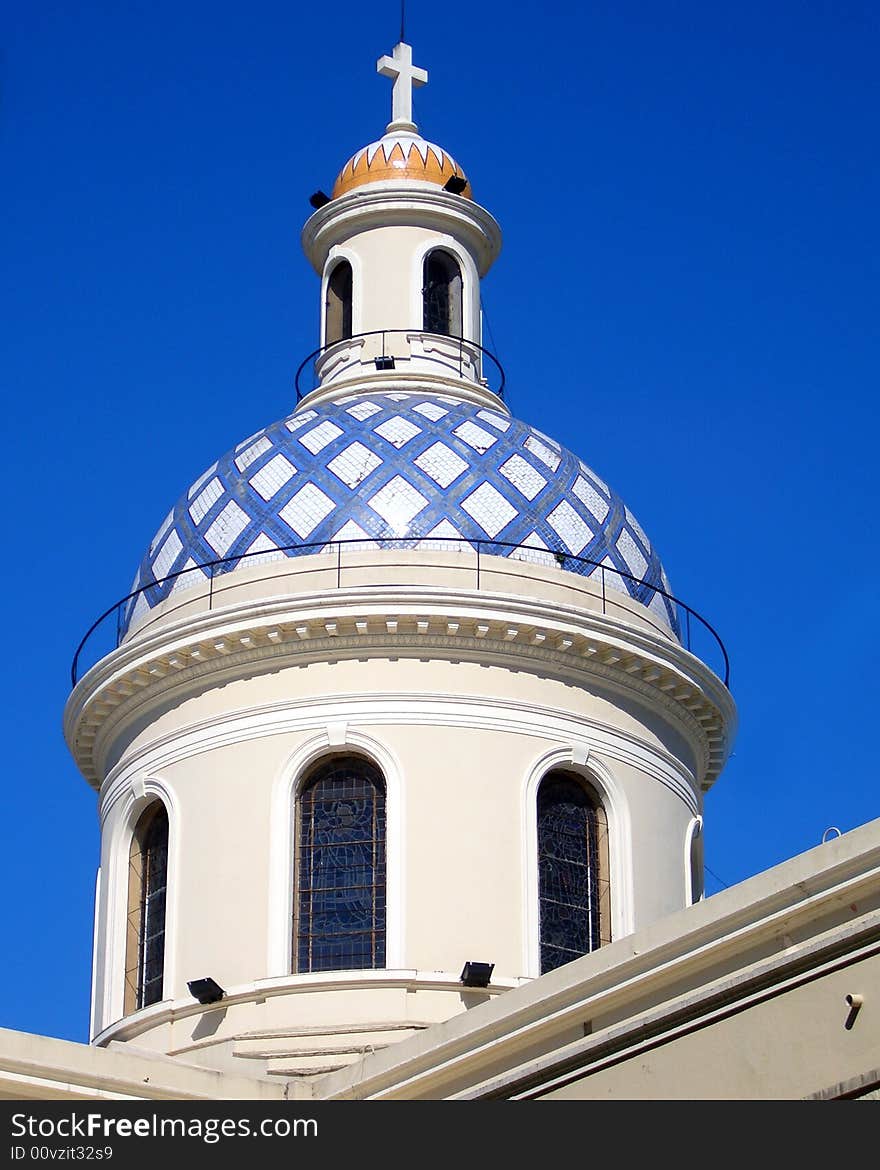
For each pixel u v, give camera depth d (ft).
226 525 118.62
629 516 123.75
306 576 114.11
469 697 111.24
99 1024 113.19
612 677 114.93
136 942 113.70
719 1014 78.28
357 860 109.50
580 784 113.80
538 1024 84.69
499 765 110.63
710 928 79.30
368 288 131.95
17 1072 90.12
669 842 115.03
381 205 132.46
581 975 84.38
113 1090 92.12
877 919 74.23
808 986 75.82
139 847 115.44
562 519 118.73
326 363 131.44
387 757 109.91
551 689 113.29
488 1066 87.45
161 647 114.01
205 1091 94.68
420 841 108.58
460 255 133.49
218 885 109.70
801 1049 75.41
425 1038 91.20
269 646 112.27
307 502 117.29
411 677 111.45
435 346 130.00
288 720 111.34
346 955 107.86
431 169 134.62
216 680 113.80
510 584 114.52
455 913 107.55
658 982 80.94
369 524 115.85
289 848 109.29
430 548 114.93
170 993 108.99
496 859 108.88
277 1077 101.24
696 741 119.85
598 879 112.37
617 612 117.50
